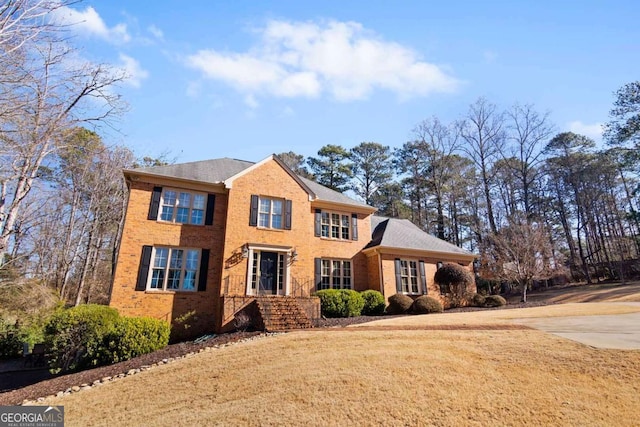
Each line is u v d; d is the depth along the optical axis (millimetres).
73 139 13125
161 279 15242
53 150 11234
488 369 7027
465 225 42594
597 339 8422
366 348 8992
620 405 5312
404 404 5699
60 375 10867
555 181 40000
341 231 21312
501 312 15398
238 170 19703
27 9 8062
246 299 14766
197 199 17000
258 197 17656
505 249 23953
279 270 17328
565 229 38438
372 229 24453
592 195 37406
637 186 31344
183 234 16078
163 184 16406
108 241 30156
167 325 12609
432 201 44156
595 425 4801
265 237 17188
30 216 16547
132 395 7645
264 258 17094
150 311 14445
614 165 34094
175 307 14930
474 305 20641
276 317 13477
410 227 25312
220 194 17531
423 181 42094
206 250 16266
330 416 5508
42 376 12844
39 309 17984
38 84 9680
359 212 22297
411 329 11211
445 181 41062
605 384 6039
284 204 18344
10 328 17266
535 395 5781
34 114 9961
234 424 5555
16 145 9664
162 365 9656
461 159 40562
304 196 19172
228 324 14148
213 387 7414
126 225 15117
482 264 31516
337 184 44125
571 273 34094
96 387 8609
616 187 38125
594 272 34469
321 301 16781
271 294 16672
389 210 43969
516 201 38531
